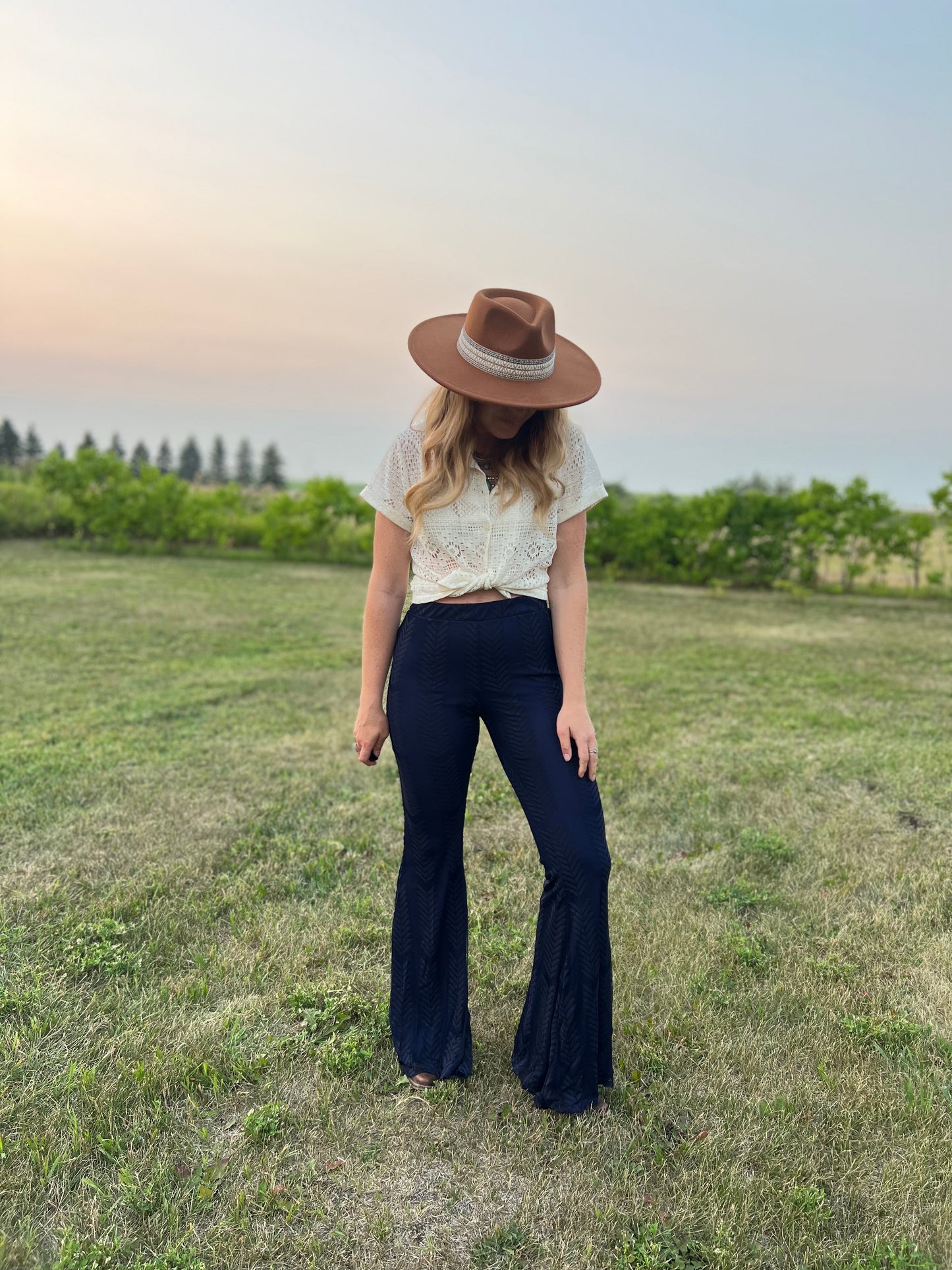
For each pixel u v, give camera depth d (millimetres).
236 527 20250
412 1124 2049
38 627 9062
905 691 6887
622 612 11914
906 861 3602
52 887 3203
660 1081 2197
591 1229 1751
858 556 14898
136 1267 1635
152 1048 2273
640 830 3953
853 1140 1986
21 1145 1914
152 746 5102
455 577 1924
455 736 1962
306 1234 1727
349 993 2527
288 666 7543
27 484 21688
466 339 1846
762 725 5816
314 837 3812
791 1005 2541
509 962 2758
